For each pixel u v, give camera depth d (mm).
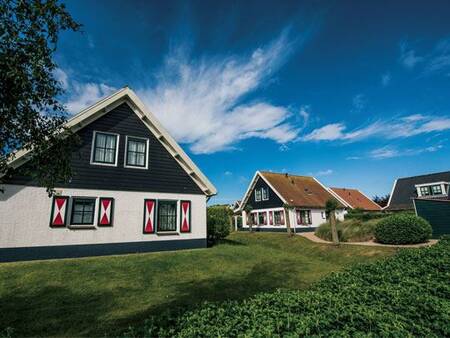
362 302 4965
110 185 12883
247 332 3527
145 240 13219
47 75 4586
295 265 12320
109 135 13508
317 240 21734
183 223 14484
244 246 16594
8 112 4238
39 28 4375
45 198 11312
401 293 5285
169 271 10039
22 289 7621
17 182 10844
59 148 5203
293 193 32281
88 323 5805
